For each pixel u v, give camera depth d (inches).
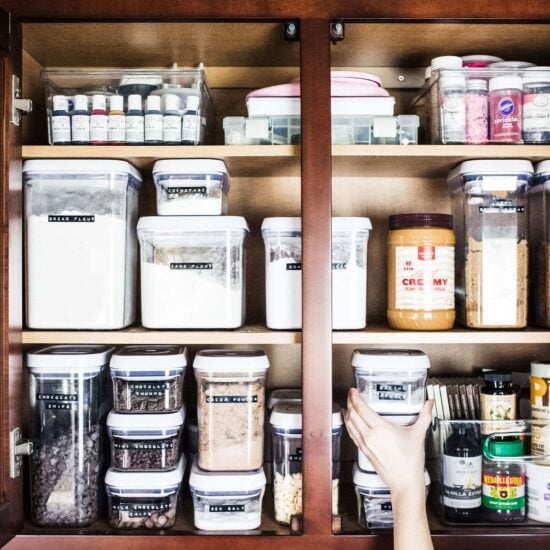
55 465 50.8
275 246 51.6
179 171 51.0
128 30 51.3
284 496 50.9
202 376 51.4
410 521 42.6
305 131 47.2
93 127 49.9
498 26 50.5
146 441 50.9
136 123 50.1
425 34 52.6
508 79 50.9
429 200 63.2
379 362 51.2
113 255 50.8
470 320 52.6
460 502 50.4
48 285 50.5
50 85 50.9
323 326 46.6
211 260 51.4
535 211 55.6
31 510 50.9
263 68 61.8
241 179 63.0
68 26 50.4
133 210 55.0
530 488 50.9
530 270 56.5
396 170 58.4
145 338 49.6
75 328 50.4
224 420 51.2
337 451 52.1
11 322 46.7
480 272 52.4
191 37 53.0
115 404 51.8
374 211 63.3
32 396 51.5
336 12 47.6
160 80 51.0
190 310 51.2
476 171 51.7
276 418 51.6
